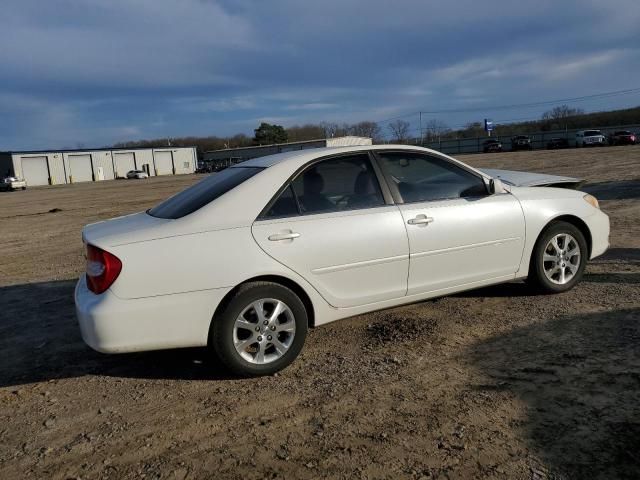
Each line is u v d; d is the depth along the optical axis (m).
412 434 3.09
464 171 4.91
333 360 4.21
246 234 3.91
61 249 11.02
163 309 3.71
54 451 3.18
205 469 2.90
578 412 3.17
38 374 4.34
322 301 4.17
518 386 3.54
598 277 5.78
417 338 4.50
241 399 3.67
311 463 2.88
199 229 3.85
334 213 4.22
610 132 54.50
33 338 5.19
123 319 3.64
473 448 2.91
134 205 23.12
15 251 11.35
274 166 4.21
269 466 2.89
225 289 3.82
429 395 3.53
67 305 6.28
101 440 3.27
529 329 4.48
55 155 73.94
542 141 58.62
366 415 3.34
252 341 3.93
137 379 4.13
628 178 16.14
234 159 83.56
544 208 5.14
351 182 4.39
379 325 4.88
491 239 4.84
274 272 3.94
